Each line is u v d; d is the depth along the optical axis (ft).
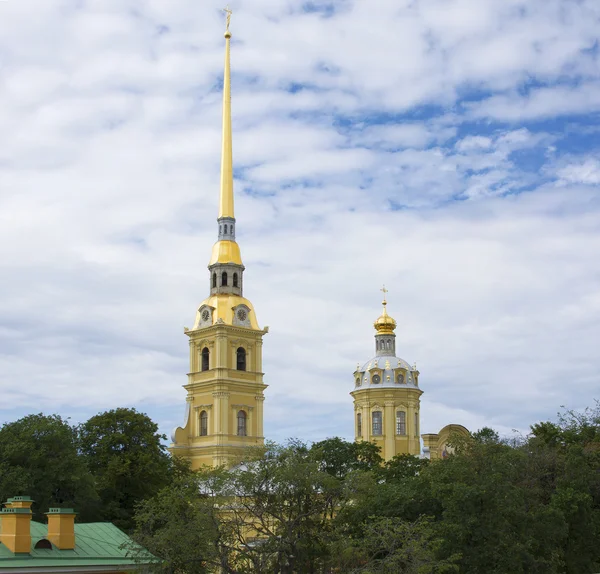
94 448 411.95
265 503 267.80
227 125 607.78
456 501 259.80
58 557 238.27
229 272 582.35
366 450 430.61
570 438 371.56
